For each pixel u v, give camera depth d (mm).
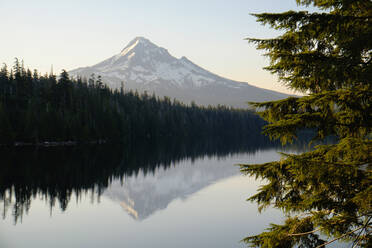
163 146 87562
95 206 28047
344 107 5355
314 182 5770
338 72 5000
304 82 6043
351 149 5055
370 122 5359
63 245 19125
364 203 5043
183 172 46625
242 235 20375
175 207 27859
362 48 4922
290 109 6148
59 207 27359
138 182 39781
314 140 6027
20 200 28922
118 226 22828
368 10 5266
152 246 18953
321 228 5910
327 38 5473
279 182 6484
